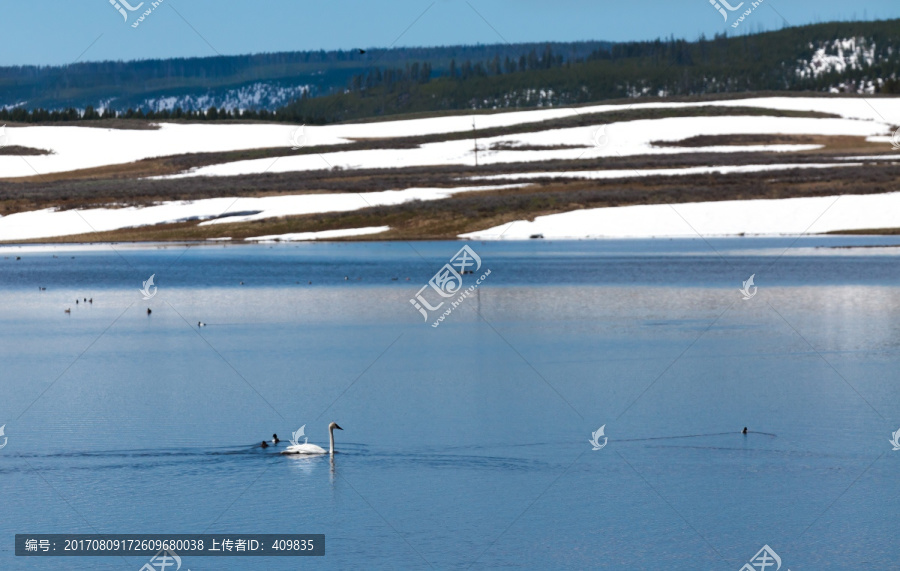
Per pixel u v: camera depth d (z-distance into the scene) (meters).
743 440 33.94
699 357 49.28
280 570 24.11
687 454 32.53
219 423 36.56
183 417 37.38
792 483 29.72
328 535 25.89
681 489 29.28
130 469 31.17
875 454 32.34
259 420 37.06
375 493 29.02
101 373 46.50
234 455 32.66
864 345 52.34
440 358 49.75
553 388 41.97
